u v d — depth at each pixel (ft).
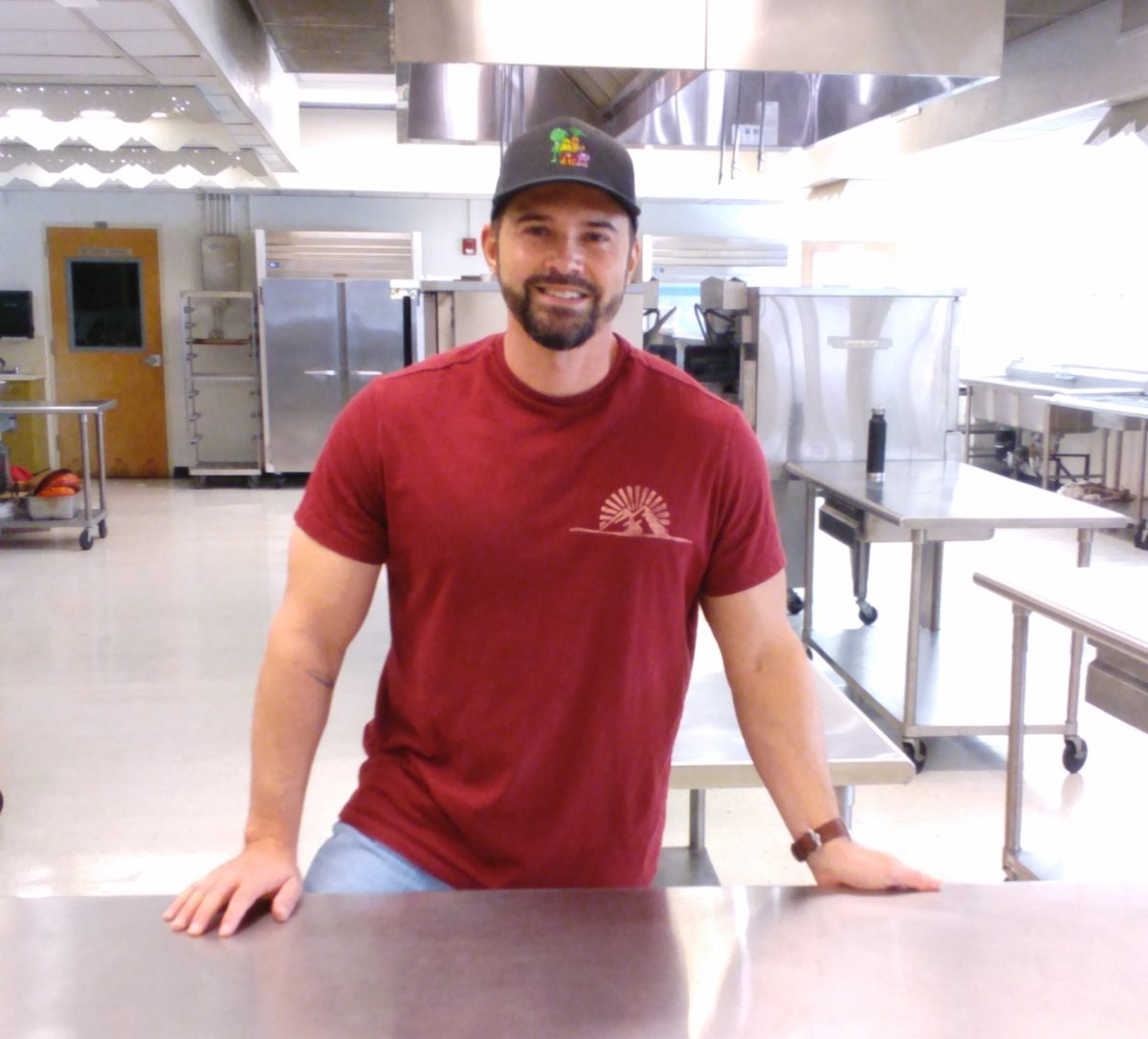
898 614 16.80
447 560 4.28
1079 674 11.43
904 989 2.75
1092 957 2.91
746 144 15.20
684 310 32.01
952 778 11.50
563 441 4.25
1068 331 28.81
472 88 16.02
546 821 4.45
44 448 31.30
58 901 3.18
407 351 29.78
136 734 12.52
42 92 16.12
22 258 31.04
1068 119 19.29
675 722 4.69
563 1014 2.63
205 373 30.76
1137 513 23.30
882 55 10.39
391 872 4.50
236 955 2.90
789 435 16.05
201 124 19.61
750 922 3.08
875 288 15.71
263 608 17.71
